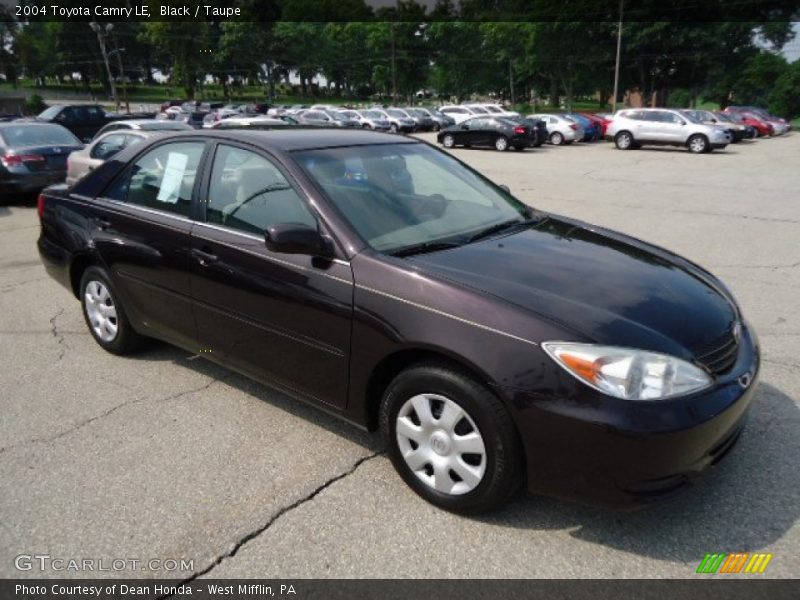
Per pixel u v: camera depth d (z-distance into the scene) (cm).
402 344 262
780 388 378
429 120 3903
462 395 248
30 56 10112
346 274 283
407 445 276
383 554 246
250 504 278
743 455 307
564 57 6700
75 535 259
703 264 703
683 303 271
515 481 249
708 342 253
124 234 392
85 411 362
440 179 371
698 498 276
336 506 275
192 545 253
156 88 11756
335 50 9788
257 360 331
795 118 6906
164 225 367
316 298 291
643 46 6003
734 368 257
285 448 322
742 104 7800
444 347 249
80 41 9988
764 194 1273
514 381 236
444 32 8644
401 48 8925
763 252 759
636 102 7806
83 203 428
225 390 387
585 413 227
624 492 230
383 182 338
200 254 344
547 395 232
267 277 311
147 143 406
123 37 9925
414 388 264
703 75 6222
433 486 269
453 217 338
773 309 535
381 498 280
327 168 326
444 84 9175
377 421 299
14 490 289
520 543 250
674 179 1552
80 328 500
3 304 565
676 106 8150
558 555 244
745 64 6356
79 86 11231
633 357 229
